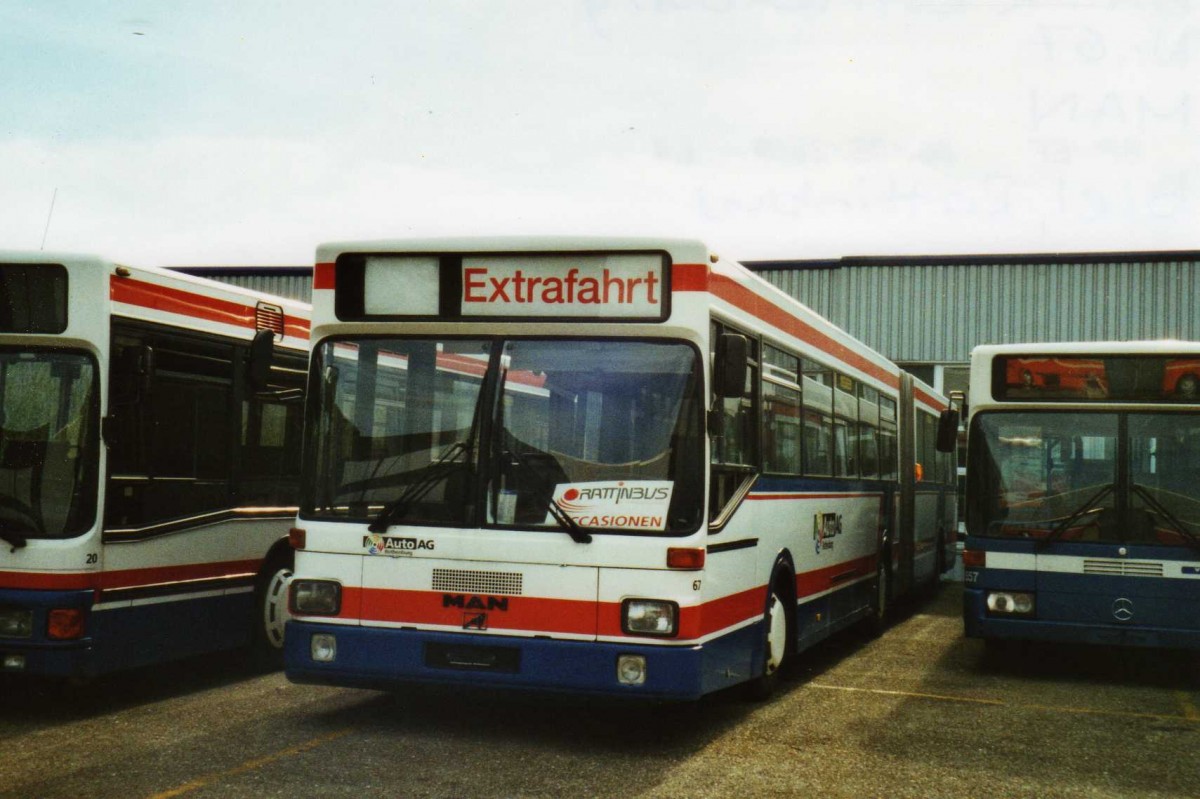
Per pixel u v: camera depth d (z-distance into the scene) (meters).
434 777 6.58
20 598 8.05
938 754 7.58
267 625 10.30
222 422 9.67
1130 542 10.55
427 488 7.38
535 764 6.95
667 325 7.26
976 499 11.00
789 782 6.73
